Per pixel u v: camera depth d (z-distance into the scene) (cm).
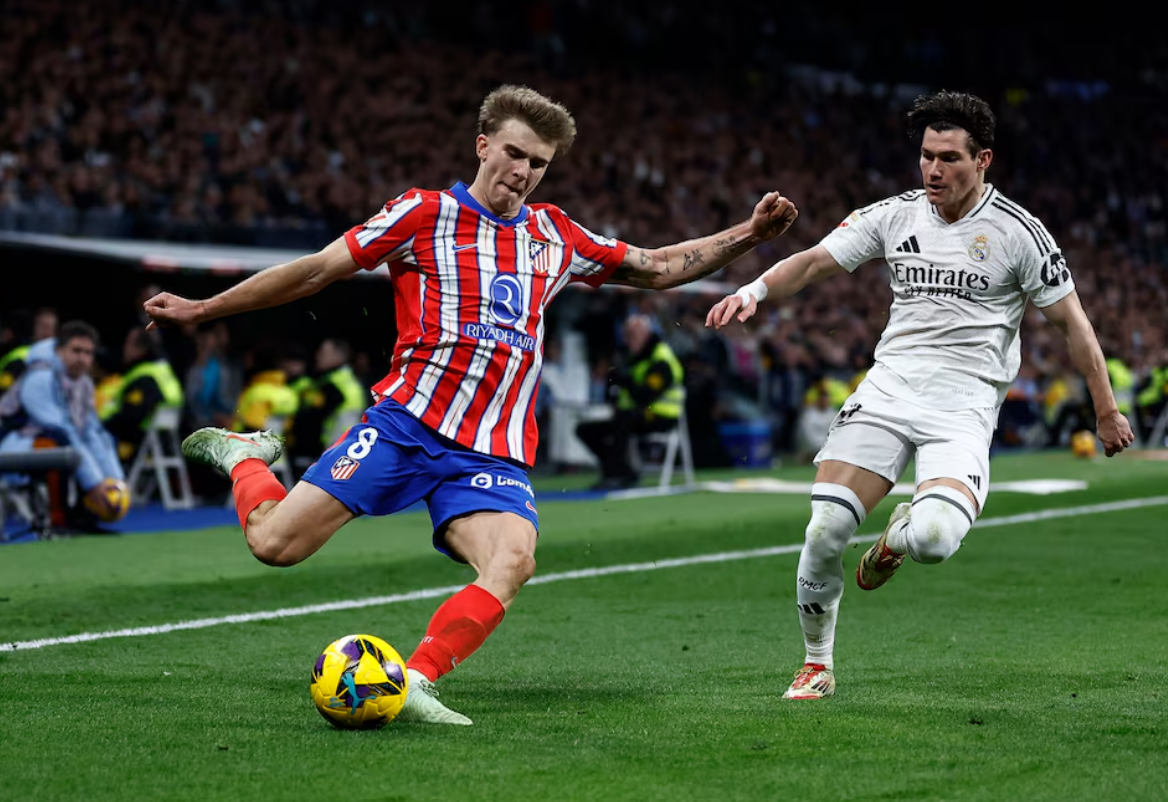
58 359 1881
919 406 840
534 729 746
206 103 4003
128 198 3219
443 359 784
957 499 803
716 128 5338
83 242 2462
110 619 1208
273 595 1353
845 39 6488
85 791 622
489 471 789
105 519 1900
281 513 779
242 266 2439
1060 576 1483
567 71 5244
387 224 777
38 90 3616
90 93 3741
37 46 3734
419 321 791
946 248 844
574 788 625
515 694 866
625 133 4988
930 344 848
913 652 1039
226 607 1280
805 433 3306
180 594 1358
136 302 2595
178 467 2316
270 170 3791
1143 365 4591
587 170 4609
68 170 3322
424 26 5278
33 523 1852
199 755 685
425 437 785
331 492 778
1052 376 4284
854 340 4250
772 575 1505
